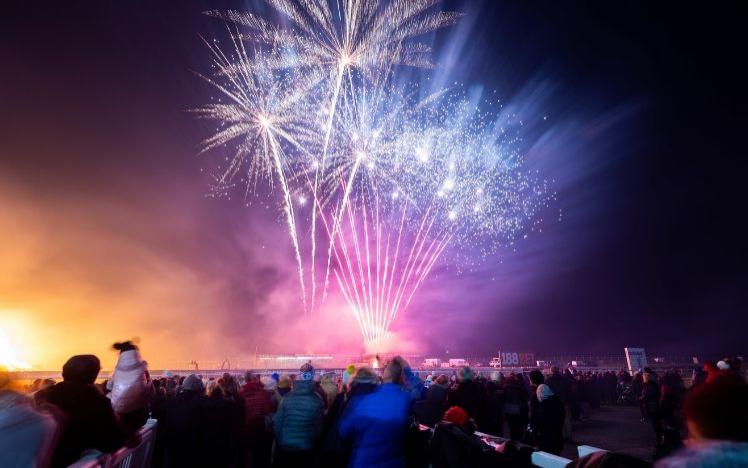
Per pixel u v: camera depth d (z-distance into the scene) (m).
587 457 3.22
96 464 3.61
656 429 10.37
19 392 2.72
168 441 6.45
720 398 1.67
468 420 4.86
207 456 6.42
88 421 3.60
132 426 4.78
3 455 2.45
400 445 3.92
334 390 7.51
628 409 20.89
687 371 33.38
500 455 4.25
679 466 1.65
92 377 3.91
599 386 21.08
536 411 7.99
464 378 8.32
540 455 4.10
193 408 6.50
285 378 8.12
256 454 7.51
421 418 6.59
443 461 4.23
